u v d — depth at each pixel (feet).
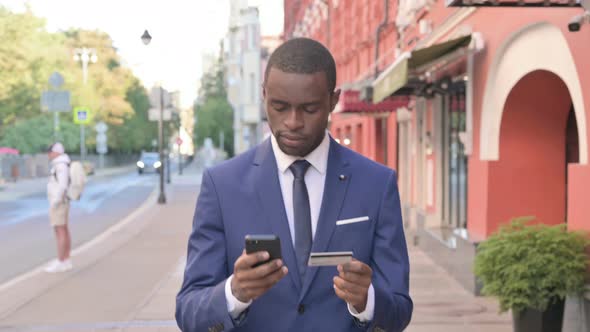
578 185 18.16
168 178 116.37
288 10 152.56
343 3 79.51
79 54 174.81
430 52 27.50
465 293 26.05
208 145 196.13
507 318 21.83
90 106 174.09
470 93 29.48
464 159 33.40
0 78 120.67
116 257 34.83
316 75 6.11
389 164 55.31
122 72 211.00
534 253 16.80
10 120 143.33
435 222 37.96
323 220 6.59
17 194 94.12
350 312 6.31
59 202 30.42
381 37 57.06
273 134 6.48
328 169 6.78
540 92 25.77
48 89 129.80
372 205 6.75
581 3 15.76
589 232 17.30
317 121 6.27
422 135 42.14
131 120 246.68
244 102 193.36
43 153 161.68
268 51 195.31
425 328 20.53
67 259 31.01
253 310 6.53
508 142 26.84
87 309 23.02
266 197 6.67
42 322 21.25
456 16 31.68
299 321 6.46
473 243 25.76
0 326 20.77
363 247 6.63
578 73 18.79
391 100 45.29
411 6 41.98
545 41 21.77
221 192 6.78
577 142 25.89
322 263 5.63
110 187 108.17
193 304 6.27
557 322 17.03
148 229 48.01
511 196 26.96
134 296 25.09
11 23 120.47
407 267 6.77
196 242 6.79
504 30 25.26
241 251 6.61
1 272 31.78
